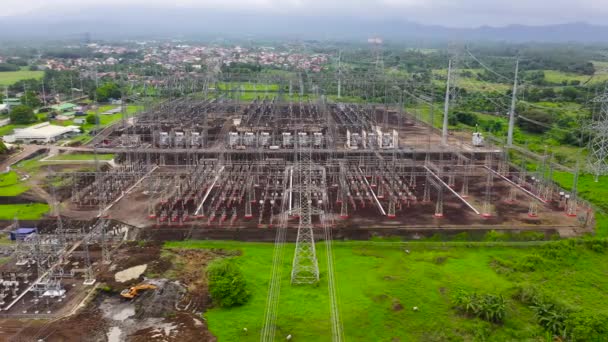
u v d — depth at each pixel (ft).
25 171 363.35
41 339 180.24
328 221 281.74
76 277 223.92
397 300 207.31
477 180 365.61
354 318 194.80
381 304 204.33
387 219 286.05
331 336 183.83
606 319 188.24
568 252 249.14
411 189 341.00
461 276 228.43
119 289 213.87
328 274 228.02
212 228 270.46
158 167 388.57
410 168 387.96
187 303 204.74
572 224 283.79
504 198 325.83
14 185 333.21
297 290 213.66
